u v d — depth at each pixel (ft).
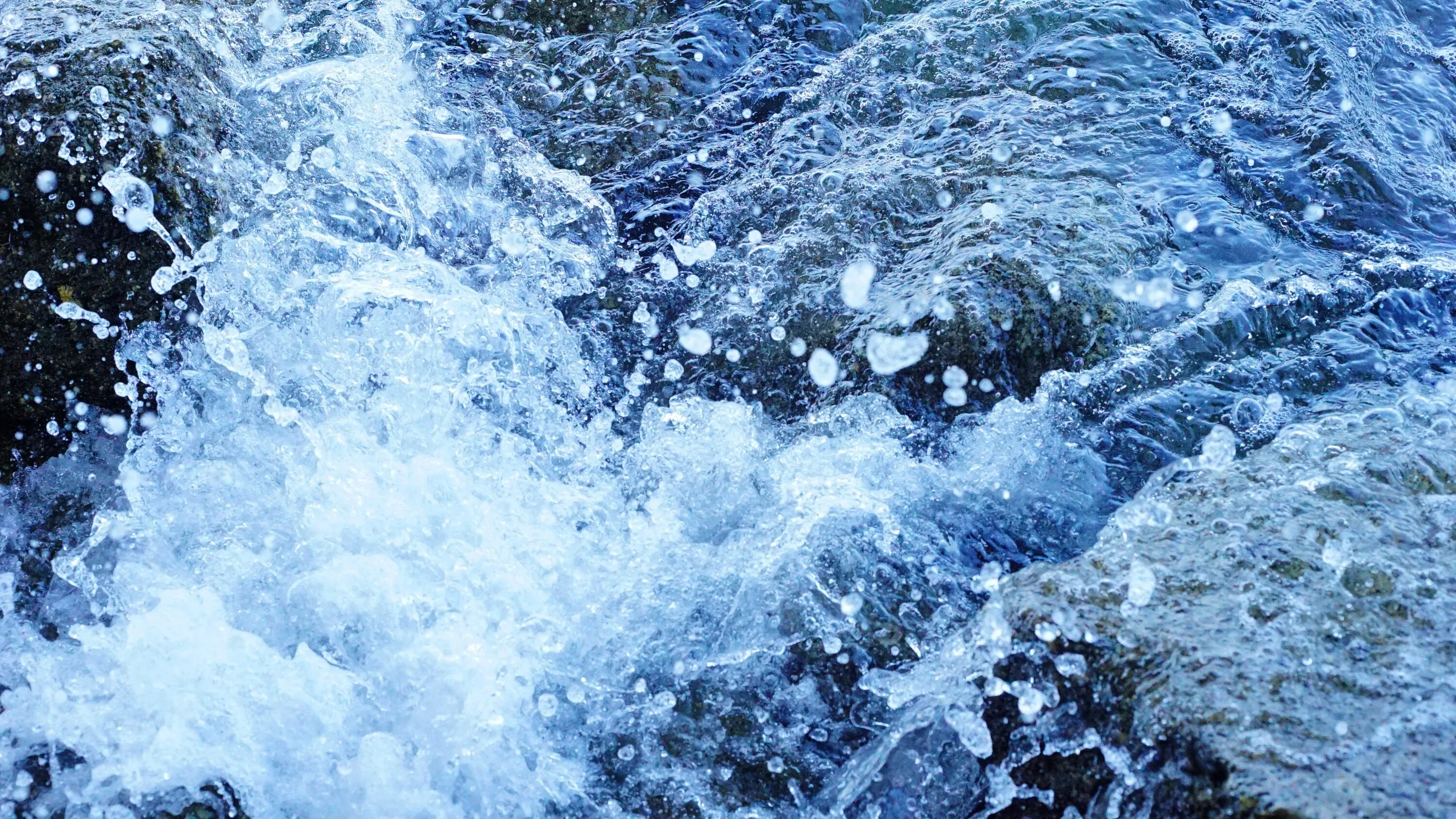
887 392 9.27
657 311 10.66
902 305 9.64
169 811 6.82
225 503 8.64
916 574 8.02
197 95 10.16
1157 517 7.28
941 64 12.89
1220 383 9.41
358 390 9.36
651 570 8.26
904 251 10.62
